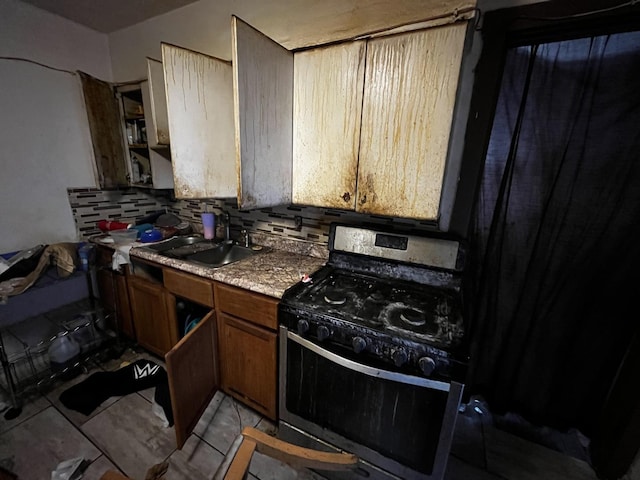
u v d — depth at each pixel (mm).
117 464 1322
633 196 1205
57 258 1755
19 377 1787
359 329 1055
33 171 1919
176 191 1474
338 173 1348
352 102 1237
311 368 1210
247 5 1650
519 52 1252
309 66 1301
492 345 1585
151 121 1974
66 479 1225
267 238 1991
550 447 1471
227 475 655
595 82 1174
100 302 2158
